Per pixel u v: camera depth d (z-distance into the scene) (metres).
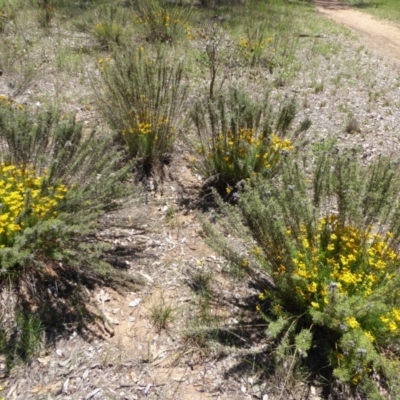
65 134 3.79
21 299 3.19
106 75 5.18
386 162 3.47
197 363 2.95
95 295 3.33
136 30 8.92
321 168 3.48
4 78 6.55
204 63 7.13
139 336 3.09
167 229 4.06
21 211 3.16
